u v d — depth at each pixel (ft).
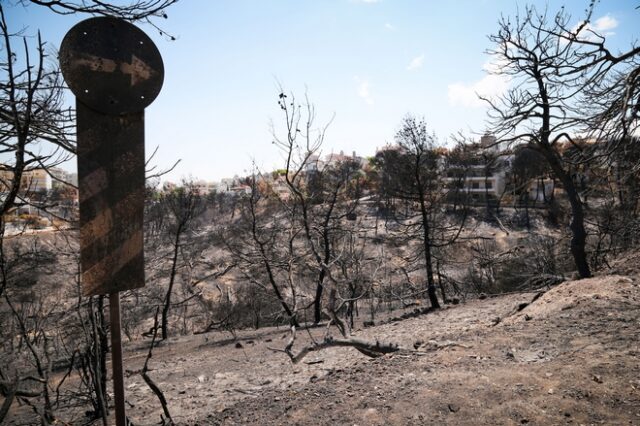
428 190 66.59
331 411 14.99
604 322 20.84
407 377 17.21
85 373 17.67
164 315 67.51
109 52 9.05
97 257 8.95
